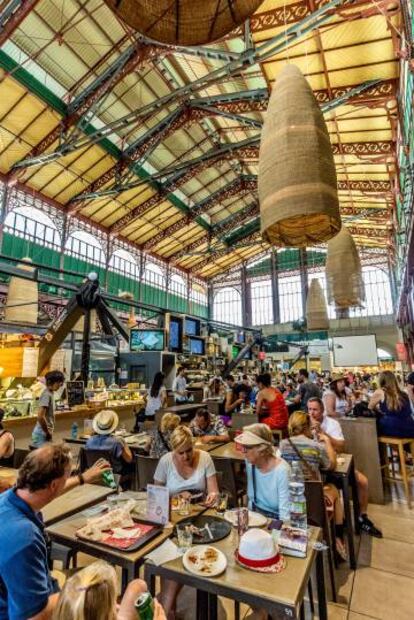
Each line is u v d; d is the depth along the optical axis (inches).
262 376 185.8
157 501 65.6
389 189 479.5
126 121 406.9
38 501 45.9
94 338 329.4
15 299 249.0
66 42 362.6
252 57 275.9
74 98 418.3
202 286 1066.1
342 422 154.5
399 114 291.3
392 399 155.0
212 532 61.5
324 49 264.4
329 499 99.7
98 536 59.2
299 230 114.4
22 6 295.6
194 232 817.5
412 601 81.0
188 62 403.2
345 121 350.9
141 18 58.6
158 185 625.3
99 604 28.9
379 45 257.0
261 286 1040.8
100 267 667.4
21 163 458.3
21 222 527.8
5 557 40.1
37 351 222.4
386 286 886.4
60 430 189.5
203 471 83.5
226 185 709.3
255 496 79.2
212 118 523.5
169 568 51.3
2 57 345.7
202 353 386.0
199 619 59.3
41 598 39.8
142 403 254.5
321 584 66.0
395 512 133.6
